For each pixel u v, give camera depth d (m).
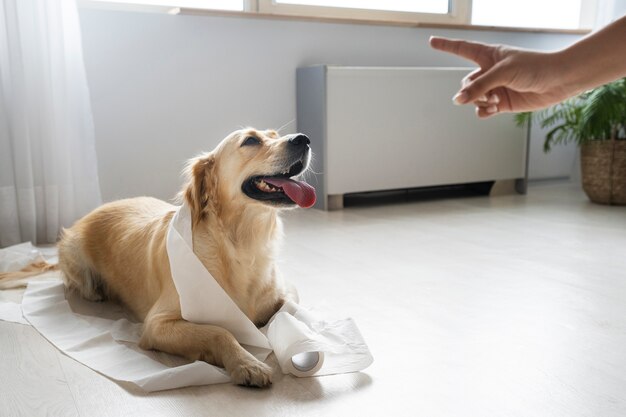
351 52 3.94
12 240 2.67
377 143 3.66
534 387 1.26
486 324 1.65
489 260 2.38
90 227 1.96
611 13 4.31
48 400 1.21
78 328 1.63
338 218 3.33
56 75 2.71
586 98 3.90
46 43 2.68
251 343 1.45
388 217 3.36
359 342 1.42
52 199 2.76
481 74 0.89
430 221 3.23
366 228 3.04
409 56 4.13
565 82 0.85
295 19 3.68
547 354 1.44
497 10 4.48
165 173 3.48
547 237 2.80
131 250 1.77
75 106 2.82
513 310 1.78
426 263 2.35
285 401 1.20
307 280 2.11
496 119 4.04
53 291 1.95
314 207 3.69
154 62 3.34
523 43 4.43
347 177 3.61
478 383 1.28
